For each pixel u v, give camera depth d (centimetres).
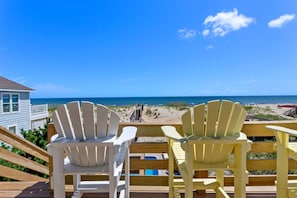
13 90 1273
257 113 1798
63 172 186
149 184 270
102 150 190
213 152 197
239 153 190
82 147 186
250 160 262
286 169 203
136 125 258
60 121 182
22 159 319
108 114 182
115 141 178
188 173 182
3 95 1221
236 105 179
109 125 185
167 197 246
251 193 249
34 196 248
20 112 1364
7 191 261
